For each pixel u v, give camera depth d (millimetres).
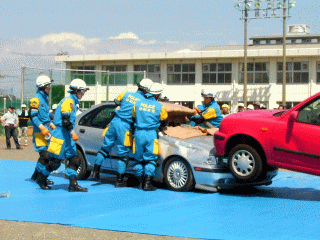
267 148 8359
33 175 10352
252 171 8398
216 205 7742
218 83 44719
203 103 10523
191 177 8875
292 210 7391
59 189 9258
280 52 42156
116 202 7922
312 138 7934
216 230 6070
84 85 8945
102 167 10016
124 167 9406
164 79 46094
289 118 8039
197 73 45219
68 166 9031
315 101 8055
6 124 21094
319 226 6320
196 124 10484
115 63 47344
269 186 10141
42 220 6578
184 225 6332
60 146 8859
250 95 44000
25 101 24047
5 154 17891
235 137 8742
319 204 7930
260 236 5770
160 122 9195
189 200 8133
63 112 8688
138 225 6309
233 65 44219
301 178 11383
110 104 10188
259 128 8445
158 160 9227
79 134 10352
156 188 9242
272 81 43312
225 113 14078
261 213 7141
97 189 9273
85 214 6961
